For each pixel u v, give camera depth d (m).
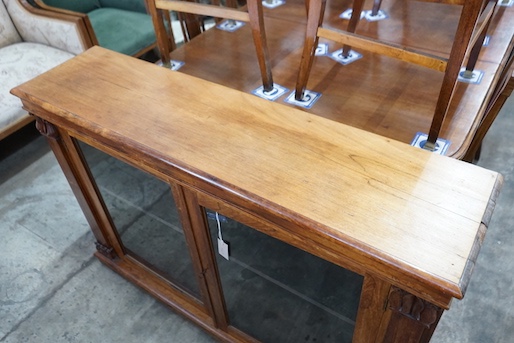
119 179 1.20
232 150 0.79
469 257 0.59
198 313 1.34
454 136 0.96
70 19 2.12
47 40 2.29
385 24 1.46
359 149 0.77
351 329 0.95
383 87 1.14
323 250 0.71
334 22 1.50
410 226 0.64
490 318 1.39
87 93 0.99
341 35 0.96
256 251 0.97
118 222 1.35
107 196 1.27
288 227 0.71
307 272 0.92
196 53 1.38
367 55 1.29
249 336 1.23
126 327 1.42
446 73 0.83
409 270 0.59
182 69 1.30
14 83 2.03
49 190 1.96
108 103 0.95
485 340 1.34
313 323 1.03
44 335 1.41
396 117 1.03
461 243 0.61
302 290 0.98
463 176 0.71
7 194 1.95
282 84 1.19
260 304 1.11
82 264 1.63
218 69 1.29
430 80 1.16
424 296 0.62
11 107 1.96
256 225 0.80
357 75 1.20
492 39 1.30
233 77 1.24
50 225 1.79
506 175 1.86
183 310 1.36
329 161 0.75
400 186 0.70
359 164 0.74
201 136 0.83
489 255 1.57
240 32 1.49
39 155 2.16
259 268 1.00
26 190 1.96
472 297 1.45
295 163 0.75
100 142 0.95
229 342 1.27
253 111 0.89
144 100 0.95
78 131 0.98
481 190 0.68
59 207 1.87
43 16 2.19
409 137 0.97
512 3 1.47
